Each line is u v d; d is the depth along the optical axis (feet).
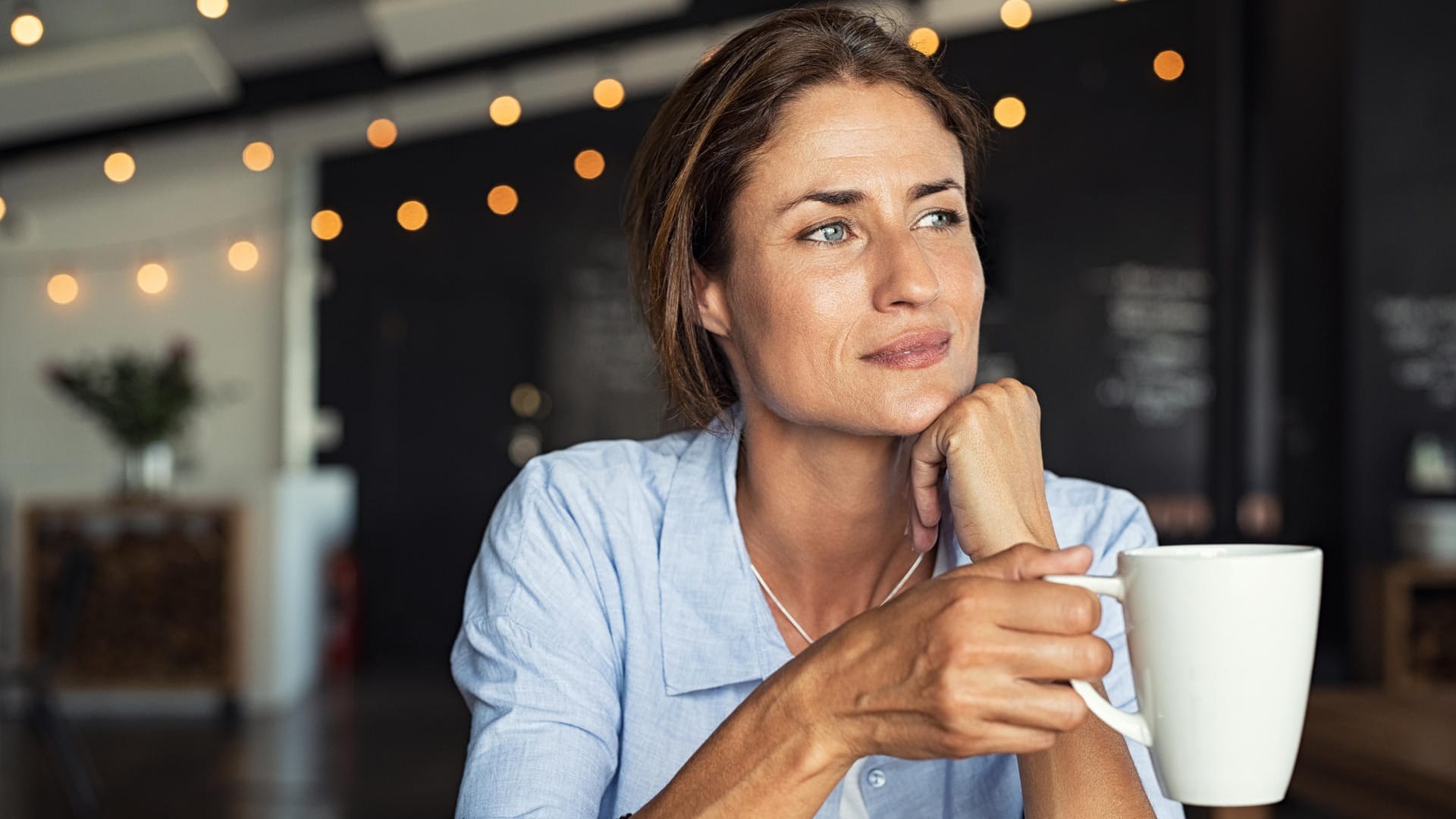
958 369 2.83
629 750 3.09
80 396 18.02
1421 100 15.74
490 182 22.85
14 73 17.98
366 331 22.80
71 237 21.65
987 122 3.14
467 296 22.88
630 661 3.13
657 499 3.24
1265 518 20.12
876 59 2.87
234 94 19.21
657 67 20.93
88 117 18.98
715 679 3.07
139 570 17.72
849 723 2.05
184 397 18.25
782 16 2.99
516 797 2.76
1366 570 13.79
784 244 2.85
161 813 12.36
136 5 17.02
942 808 2.98
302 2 17.44
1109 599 3.19
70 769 12.61
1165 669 1.88
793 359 2.83
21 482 18.69
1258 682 1.85
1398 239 15.65
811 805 2.13
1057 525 3.27
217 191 21.86
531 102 22.15
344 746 15.35
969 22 21.90
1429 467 15.17
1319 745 4.88
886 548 3.13
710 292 3.10
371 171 22.77
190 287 21.83
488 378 22.88
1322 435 16.30
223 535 17.97
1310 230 16.63
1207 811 5.71
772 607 3.22
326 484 20.88
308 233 22.77
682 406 3.25
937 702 1.93
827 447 2.96
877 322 2.76
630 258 3.46
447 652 22.65
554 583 3.08
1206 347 22.75
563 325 22.86
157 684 17.51
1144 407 22.74
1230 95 16.35
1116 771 2.53
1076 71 22.80
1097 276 22.82
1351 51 15.72
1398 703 5.52
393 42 17.85
